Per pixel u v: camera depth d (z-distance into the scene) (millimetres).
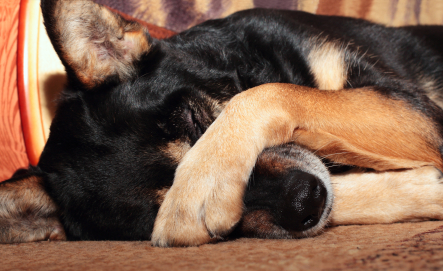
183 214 369
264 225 391
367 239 353
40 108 609
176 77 463
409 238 343
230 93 476
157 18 767
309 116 421
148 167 424
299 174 388
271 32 527
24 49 598
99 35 451
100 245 407
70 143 450
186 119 444
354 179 446
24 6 601
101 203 431
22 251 402
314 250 327
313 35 535
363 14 831
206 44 508
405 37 606
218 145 385
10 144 627
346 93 455
